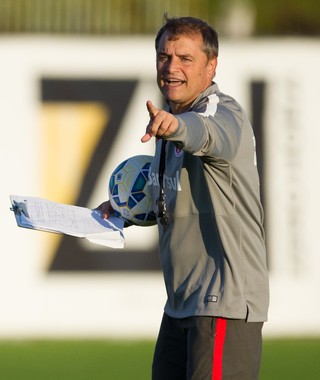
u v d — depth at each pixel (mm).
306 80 36875
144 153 36625
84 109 36438
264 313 15375
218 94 15523
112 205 17609
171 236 15664
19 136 36219
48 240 35969
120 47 36656
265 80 36844
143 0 36812
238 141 14539
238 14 37188
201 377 15023
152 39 36719
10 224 35875
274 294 36375
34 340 35000
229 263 15086
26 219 15820
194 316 15195
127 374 28562
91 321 35969
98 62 36594
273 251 36406
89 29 36625
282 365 30469
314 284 36438
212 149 14156
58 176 36281
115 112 36562
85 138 36406
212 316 14992
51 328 35906
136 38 36688
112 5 36719
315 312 36375
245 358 15164
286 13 37281
